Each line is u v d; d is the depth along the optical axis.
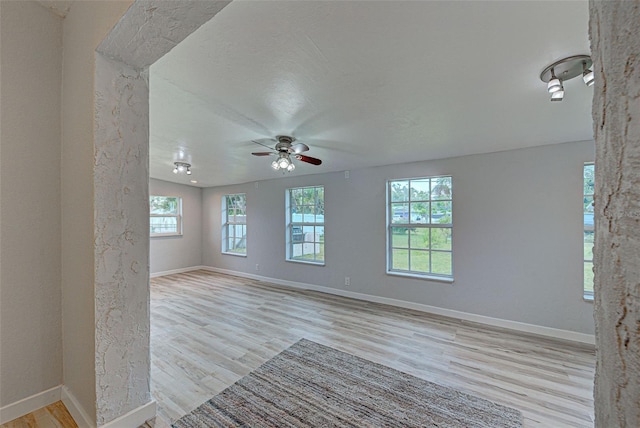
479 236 3.40
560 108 2.15
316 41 1.47
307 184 5.00
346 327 3.30
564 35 1.34
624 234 0.27
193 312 3.86
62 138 1.48
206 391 2.11
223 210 6.56
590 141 2.83
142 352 1.36
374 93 1.98
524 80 1.76
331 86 1.91
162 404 1.96
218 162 4.27
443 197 3.77
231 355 2.65
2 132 1.32
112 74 1.24
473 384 2.18
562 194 2.95
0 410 1.32
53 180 1.47
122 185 1.28
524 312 3.13
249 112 2.36
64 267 1.46
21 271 1.38
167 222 6.32
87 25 1.23
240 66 1.71
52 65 1.46
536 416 1.84
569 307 2.90
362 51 1.53
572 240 2.89
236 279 5.84
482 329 3.21
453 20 1.28
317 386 2.16
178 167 4.35
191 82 1.91
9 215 1.34
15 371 1.36
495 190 3.30
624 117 0.28
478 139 2.90
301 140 3.04
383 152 3.46
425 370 2.38
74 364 1.38
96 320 1.21
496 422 1.79
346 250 4.53
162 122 2.61
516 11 1.21
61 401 1.48
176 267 6.42
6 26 1.32
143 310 1.36
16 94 1.36
